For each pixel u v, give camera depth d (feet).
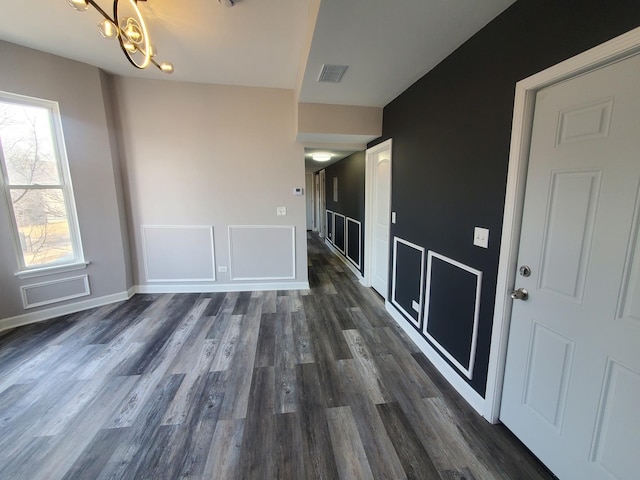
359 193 14.12
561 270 4.14
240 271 12.47
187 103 11.00
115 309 10.55
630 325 3.36
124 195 11.30
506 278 4.96
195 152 11.35
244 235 12.21
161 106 10.89
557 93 4.02
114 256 11.02
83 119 9.84
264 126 11.54
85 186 10.13
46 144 9.41
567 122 3.92
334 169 20.18
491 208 5.25
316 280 14.28
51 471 4.54
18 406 5.87
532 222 4.54
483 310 5.57
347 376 6.87
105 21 5.29
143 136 10.99
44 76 8.96
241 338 8.60
